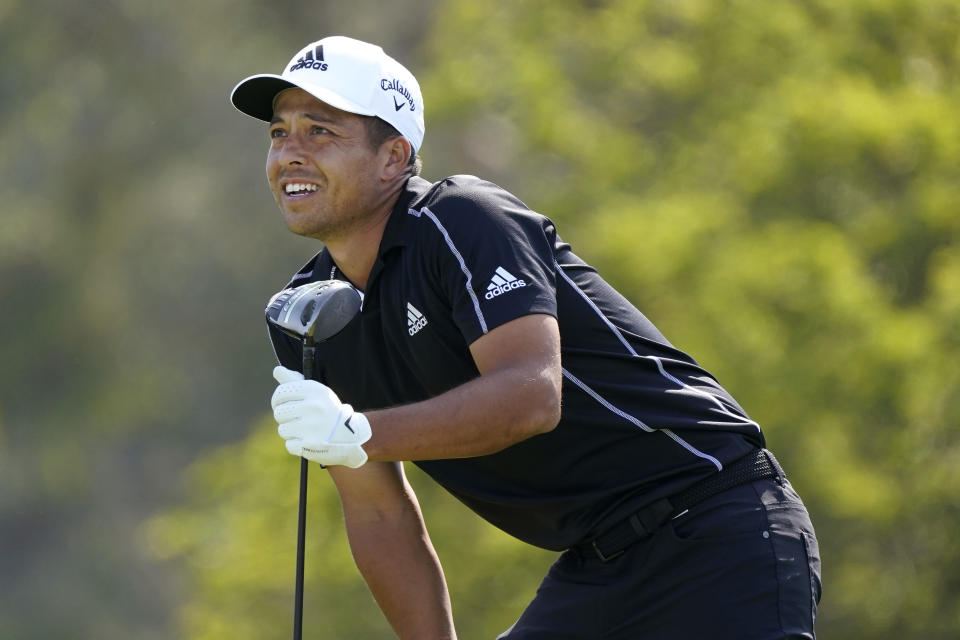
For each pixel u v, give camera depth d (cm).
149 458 7700
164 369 7625
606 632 1358
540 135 4153
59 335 7706
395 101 1385
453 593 3144
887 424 3394
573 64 4391
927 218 3616
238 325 7569
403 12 7806
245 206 7694
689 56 4188
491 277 1270
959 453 3394
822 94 3772
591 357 1339
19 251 7712
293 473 3434
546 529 1403
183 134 7812
